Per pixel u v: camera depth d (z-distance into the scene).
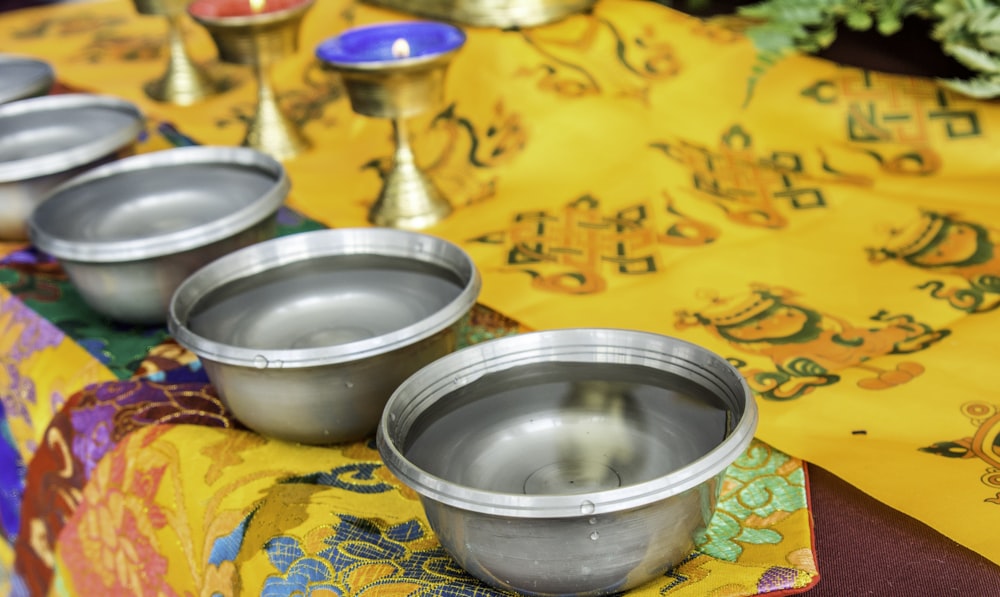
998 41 1.02
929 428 0.71
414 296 0.77
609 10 1.32
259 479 0.69
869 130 1.15
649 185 1.15
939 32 1.05
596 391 0.62
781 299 0.91
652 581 0.56
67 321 0.96
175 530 0.72
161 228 0.95
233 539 0.66
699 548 0.60
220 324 0.75
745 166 1.18
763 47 1.08
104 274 0.87
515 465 0.59
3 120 1.22
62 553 0.88
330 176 1.26
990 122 1.09
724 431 0.56
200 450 0.74
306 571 0.61
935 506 0.62
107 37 1.88
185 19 1.88
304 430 0.70
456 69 1.32
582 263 1.01
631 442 0.59
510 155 1.23
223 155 1.02
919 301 0.89
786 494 0.65
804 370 0.80
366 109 1.08
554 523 0.49
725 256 1.00
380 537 0.63
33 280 1.05
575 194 1.16
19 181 1.06
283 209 1.17
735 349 0.84
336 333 0.75
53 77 1.37
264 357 0.66
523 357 0.64
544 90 1.26
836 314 0.88
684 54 1.27
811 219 1.06
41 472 0.89
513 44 1.29
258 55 1.28
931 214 1.03
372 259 0.82
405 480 0.52
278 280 0.80
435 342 0.69
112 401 0.82
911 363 0.79
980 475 0.65
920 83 1.13
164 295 0.88
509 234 1.08
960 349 0.80
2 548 1.11
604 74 1.27
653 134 1.22
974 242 0.98
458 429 0.61
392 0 1.43
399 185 1.13
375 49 1.11
